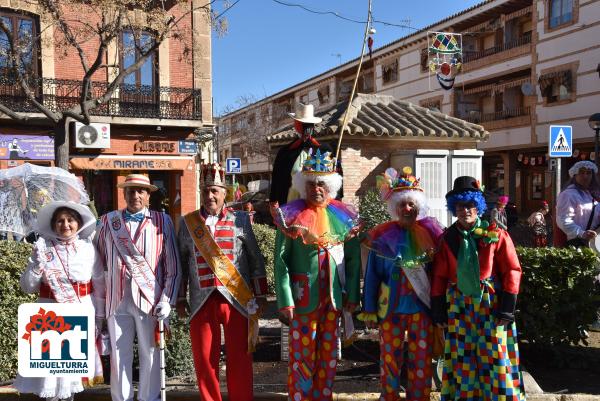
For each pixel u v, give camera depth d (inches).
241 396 162.6
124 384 159.2
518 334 215.6
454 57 858.8
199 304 159.6
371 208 345.1
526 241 565.0
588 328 218.5
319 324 159.3
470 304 151.6
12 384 190.4
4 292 193.3
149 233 160.6
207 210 163.6
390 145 397.4
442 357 168.2
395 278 157.9
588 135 869.8
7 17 541.3
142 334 159.9
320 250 156.6
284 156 213.5
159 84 645.3
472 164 397.7
